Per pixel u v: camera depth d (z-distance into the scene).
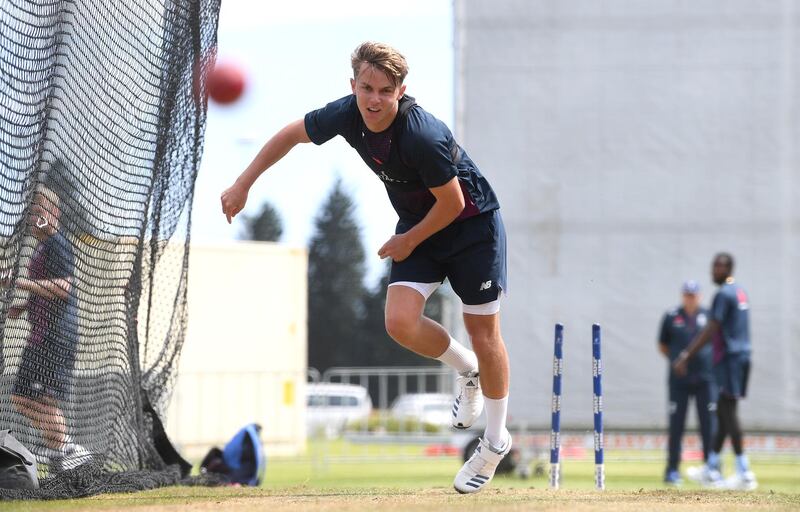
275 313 45.81
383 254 15.84
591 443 42.81
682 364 32.19
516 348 33.88
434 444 42.75
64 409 18.66
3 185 16.02
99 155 18.58
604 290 33.91
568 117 34.09
